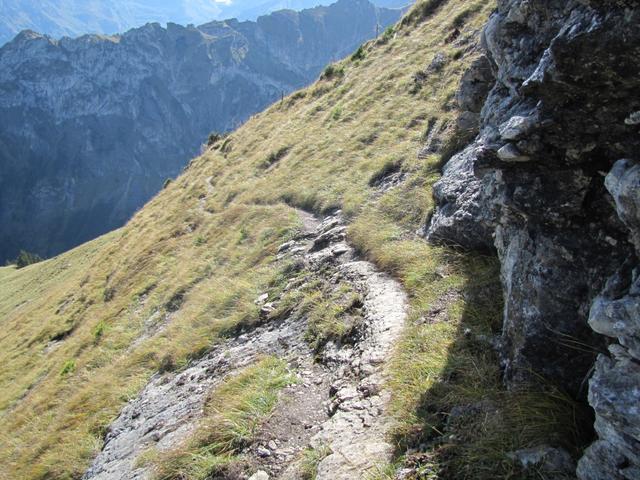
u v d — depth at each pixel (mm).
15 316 44406
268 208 20781
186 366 12695
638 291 4281
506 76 6859
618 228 5070
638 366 4191
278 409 8227
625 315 4207
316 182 19906
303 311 11531
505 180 5957
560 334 5660
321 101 30641
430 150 15680
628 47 4180
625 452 4152
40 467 12000
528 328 5965
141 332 18438
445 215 11016
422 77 21734
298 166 22969
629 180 4348
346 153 20578
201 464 7621
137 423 11180
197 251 21953
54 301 35875
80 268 46156
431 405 6641
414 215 12820
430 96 20094
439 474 5547
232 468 7270
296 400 8367
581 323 5480
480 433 5770
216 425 8289
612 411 4180
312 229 16750
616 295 4648
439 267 10008
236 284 15078
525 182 5727
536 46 6379
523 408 5711
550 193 5512
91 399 14172
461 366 7059
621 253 5043
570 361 5660
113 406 13070
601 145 4973
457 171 12047
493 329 7621
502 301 8023
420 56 24344
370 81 26391
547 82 4953
